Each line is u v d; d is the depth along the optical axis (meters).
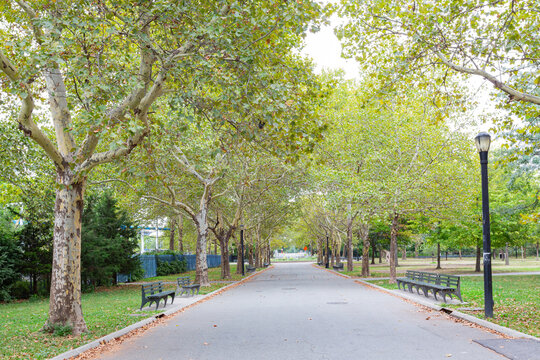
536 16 10.95
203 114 10.36
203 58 8.99
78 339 9.46
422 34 11.14
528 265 47.25
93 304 17.30
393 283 24.03
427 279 17.05
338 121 26.52
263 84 9.05
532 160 20.64
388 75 12.47
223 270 33.41
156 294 15.15
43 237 22.38
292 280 30.27
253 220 46.84
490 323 9.76
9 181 18.00
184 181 29.06
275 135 9.98
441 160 24.36
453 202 24.33
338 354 7.48
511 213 27.59
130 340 9.41
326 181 26.14
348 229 40.16
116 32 8.39
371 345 8.16
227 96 9.10
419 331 9.55
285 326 10.58
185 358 7.49
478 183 26.08
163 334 10.03
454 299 14.82
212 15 9.12
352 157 26.20
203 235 25.86
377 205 23.16
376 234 43.94
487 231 10.95
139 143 10.87
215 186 31.16
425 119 24.11
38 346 8.80
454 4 10.59
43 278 23.44
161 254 42.69
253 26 9.32
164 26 10.08
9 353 8.17
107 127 7.64
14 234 22.27
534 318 10.41
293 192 37.50
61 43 7.94
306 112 9.87
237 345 8.47
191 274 42.84
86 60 8.45
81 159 9.73
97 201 27.62
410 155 25.17
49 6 8.74
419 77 13.02
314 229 63.84
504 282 22.12
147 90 10.86
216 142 9.88
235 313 13.39
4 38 12.09
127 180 19.14
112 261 27.28
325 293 19.39
